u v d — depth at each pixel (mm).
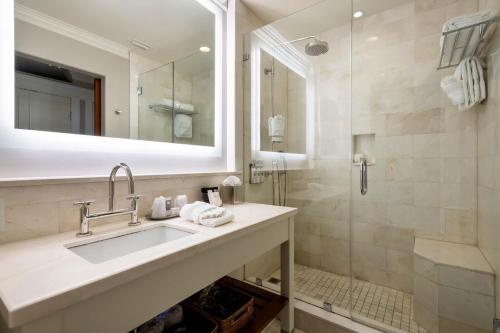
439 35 1803
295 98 2182
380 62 2020
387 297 1820
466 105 1530
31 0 999
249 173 1947
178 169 1501
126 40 1341
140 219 1185
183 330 1068
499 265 1255
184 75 1614
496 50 1316
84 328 543
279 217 1279
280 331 1482
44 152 982
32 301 454
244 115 1924
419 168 1887
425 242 1800
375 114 2043
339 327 1399
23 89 955
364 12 2020
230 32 1857
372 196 2061
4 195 816
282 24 2068
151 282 683
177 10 1584
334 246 2152
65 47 1105
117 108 1276
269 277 1871
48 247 778
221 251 934
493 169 1375
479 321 1334
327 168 2180
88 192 1034
